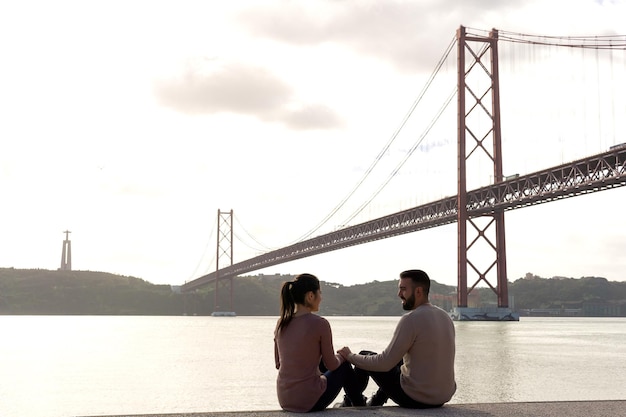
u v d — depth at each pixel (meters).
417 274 6.13
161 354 40.41
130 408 19.11
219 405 19.45
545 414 5.61
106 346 49.50
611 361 31.50
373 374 6.11
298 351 5.81
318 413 5.67
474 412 5.73
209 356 38.69
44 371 30.08
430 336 5.93
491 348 40.38
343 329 80.06
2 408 19.19
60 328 92.62
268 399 20.72
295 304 5.93
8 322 128.12
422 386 5.91
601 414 5.63
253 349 45.00
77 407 19.33
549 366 28.70
